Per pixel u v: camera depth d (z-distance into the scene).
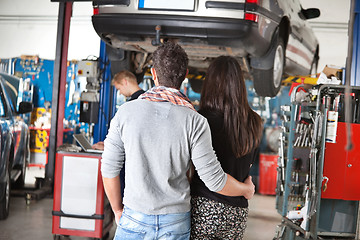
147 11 3.66
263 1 3.68
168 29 3.66
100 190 3.79
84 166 3.79
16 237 4.00
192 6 3.60
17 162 5.55
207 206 1.75
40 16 7.78
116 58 4.61
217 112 1.84
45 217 4.81
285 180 3.45
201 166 1.62
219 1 3.57
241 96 1.84
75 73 6.78
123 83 3.84
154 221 1.61
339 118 3.09
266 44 3.96
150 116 1.62
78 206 3.81
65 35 6.16
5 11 7.84
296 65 5.55
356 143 3.02
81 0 4.14
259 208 5.82
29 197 5.46
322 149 2.91
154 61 1.74
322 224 3.24
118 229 1.67
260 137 1.91
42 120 6.55
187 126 1.62
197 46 3.98
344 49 7.61
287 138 3.53
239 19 3.58
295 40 5.13
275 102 7.23
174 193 1.63
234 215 1.78
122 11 3.73
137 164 1.61
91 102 5.22
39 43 7.81
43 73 6.75
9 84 6.07
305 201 3.09
